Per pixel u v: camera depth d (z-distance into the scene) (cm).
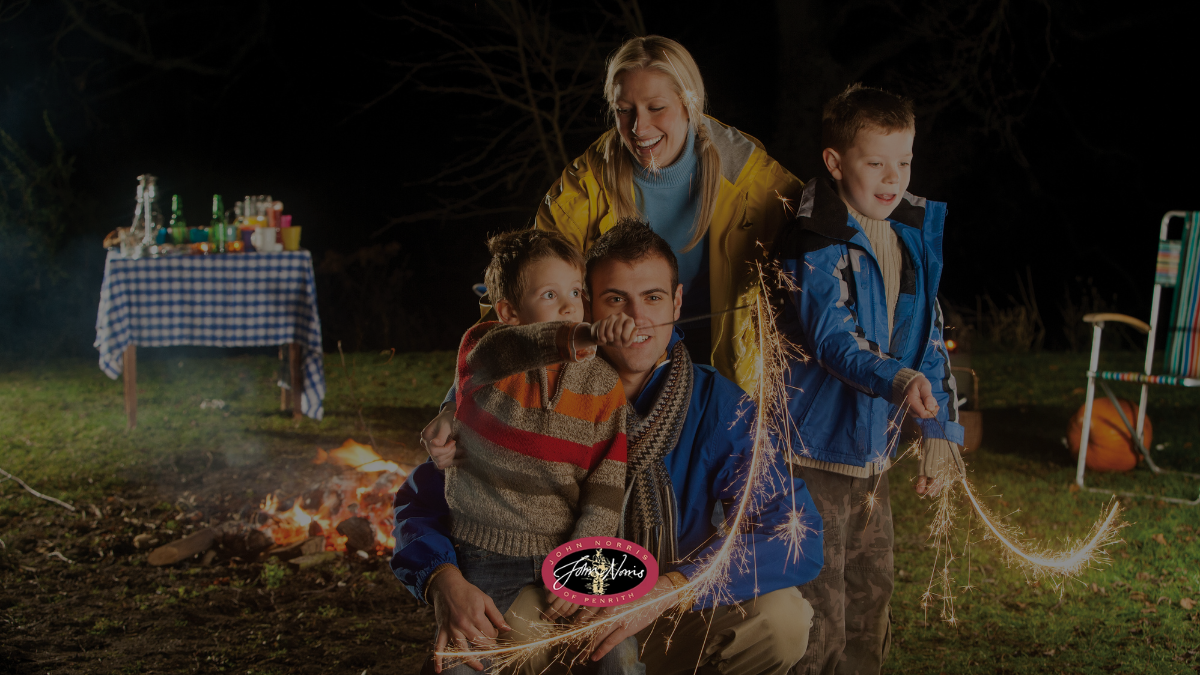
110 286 712
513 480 213
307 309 752
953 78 1166
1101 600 405
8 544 475
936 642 366
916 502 545
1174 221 1533
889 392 240
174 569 445
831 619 262
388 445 688
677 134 278
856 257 267
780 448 266
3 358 1074
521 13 1095
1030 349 1223
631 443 226
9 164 1166
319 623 388
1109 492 566
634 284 225
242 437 714
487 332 218
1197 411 808
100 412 795
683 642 229
